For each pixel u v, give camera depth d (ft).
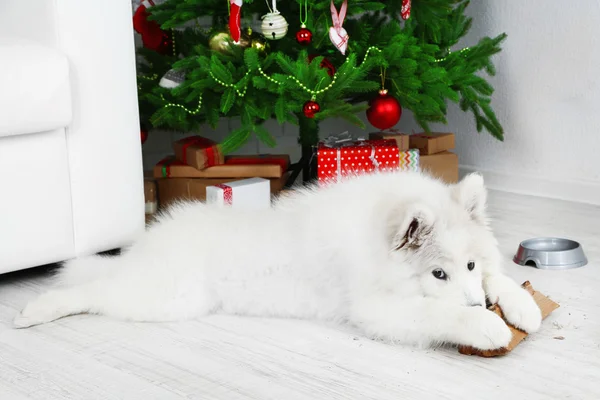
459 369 5.48
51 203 7.47
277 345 5.98
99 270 7.16
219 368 5.57
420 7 9.83
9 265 7.25
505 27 11.53
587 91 10.59
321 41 9.27
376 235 5.94
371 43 9.78
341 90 9.18
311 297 6.42
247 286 6.51
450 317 5.63
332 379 5.35
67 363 5.71
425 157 10.67
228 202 8.85
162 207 10.18
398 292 5.85
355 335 6.17
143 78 10.06
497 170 11.95
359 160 9.53
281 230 6.47
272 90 8.87
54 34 7.41
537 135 11.34
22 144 7.18
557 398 5.01
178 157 10.34
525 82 11.37
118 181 8.00
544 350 5.79
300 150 13.52
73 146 7.60
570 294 7.05
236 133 9.11
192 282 6.51
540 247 8.34
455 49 12.37
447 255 5.65
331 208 6.39
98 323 6.52
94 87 7.69
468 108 11.30
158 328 6.39
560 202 10.85
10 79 6.83
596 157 10.66
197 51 9.37
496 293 6.04
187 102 9.48
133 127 8.06
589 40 10.44
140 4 10.23
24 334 6.30
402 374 5.41
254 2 9.71
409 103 9.62
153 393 5.19
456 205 6.02
